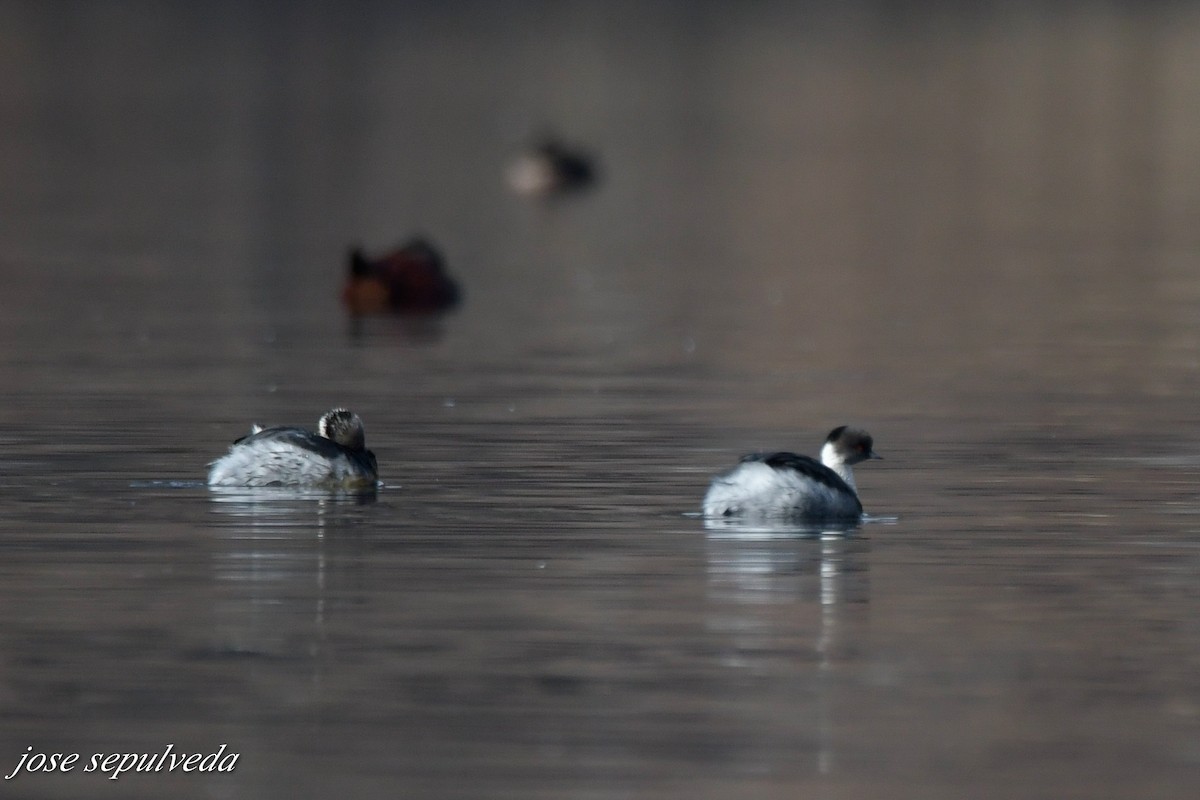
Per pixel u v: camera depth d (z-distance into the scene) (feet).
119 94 307.17
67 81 324.60
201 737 39.70
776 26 439.22
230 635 46.19
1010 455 70.85
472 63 372.99
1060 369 94.12
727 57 383.65
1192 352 99.81
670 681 42.93
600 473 66.85
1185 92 314.35
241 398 83.76
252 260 145.18
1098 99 305.94
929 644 45.68
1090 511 60.44
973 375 92.22
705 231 171.42
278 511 59.62
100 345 100.89
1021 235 164.66
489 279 137.39
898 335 107.45
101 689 42.37
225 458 63.72
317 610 48.26
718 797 36.86
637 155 245.45
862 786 37.37
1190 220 175.63
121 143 245.86
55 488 63.00
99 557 53.47
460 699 41.75
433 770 38.04
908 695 42.16
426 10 460.96
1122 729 40.27
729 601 49.24
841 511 58.70
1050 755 38.91
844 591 50.31
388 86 331.98
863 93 321.73
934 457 70.44
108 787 37.55
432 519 58.70
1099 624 47.39
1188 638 46.24
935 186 207.10
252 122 275.59
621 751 38.99
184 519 58.34
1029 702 41.78
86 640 45.70
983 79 338.34
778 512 58.49
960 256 150.00
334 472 63.26
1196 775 37.99
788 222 177.37
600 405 82.94
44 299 120.47
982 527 57.98
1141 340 104.63
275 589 50.19
